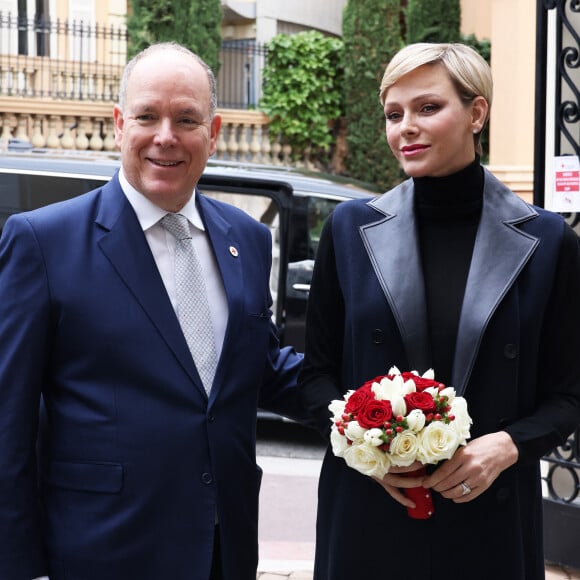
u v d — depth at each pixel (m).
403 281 2.48
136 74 2.54
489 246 2.48
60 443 2.50
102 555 2.44
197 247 2.67
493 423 2.45
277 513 5.31
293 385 2.89
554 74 4.68
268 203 6.53
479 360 2.45
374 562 2.51
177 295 2.59
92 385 2.48
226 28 15.98
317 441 6.86
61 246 2.51
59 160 6.25
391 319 2.49
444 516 2.46
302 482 5.89
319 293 2.68
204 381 2.56
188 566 2.48
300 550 4.75
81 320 2.47
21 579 2.40
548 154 4.73
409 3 13.02
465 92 2.44
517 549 2.49
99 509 2.45
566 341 2.55
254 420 2.71
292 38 13.95
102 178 6.17
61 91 12.80
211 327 2.61
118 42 14.10
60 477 2.49
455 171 2.50
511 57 9.29
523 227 2.53
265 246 2.84
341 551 2.55
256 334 2.69
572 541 4.52
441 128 2.43
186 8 12.93
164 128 2.50
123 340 2.48
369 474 2.27
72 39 14.12
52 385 2.54
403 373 2.38
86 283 2.49
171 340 2.51
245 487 2.64
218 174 6.43
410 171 2.47
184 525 2.48
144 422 2.47
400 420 2.25
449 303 2.49
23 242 2.49
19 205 6.13
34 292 2.47
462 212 2.54
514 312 2.45
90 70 13.14
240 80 15.34
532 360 2.51
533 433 2.42
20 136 12.05
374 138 13.62
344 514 2.55
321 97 14.08
